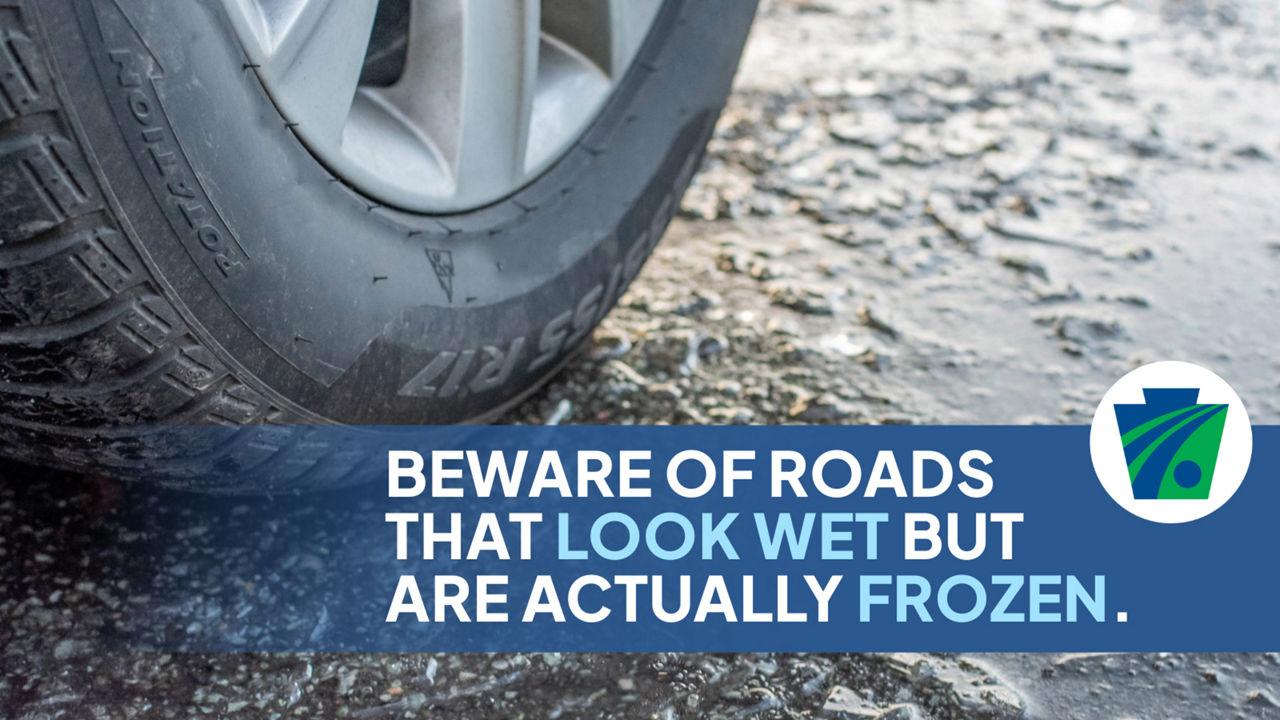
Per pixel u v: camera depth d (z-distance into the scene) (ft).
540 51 5.77
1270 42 11.25
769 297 7.50
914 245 8.11
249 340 4.37
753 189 8.69
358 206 4.75
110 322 4.02
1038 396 6.73
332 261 4.59
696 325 7.18
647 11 5.82
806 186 8.76
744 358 6.94
